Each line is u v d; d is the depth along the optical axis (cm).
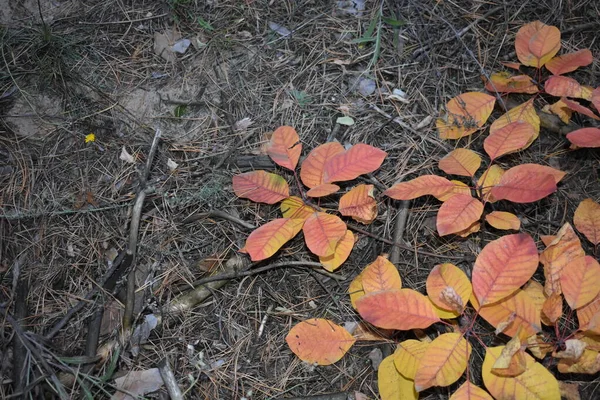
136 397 49
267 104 62
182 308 53
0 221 56
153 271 55
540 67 60
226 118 62
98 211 57
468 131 59
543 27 61
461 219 51
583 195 57
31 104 62
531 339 47
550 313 47
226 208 57
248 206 57
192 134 61
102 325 53
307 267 55
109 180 59
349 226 56
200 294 54
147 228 56
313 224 52
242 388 50
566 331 50
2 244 55
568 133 55
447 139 60
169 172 59
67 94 62
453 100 60
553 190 49
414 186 53
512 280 47
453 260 54
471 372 50
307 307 53
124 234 56
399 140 60
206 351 52
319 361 50
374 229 56
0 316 52
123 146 60
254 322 53
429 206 57
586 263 48
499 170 56
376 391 50
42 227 56
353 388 50
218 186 58
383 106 62
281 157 56
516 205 56
